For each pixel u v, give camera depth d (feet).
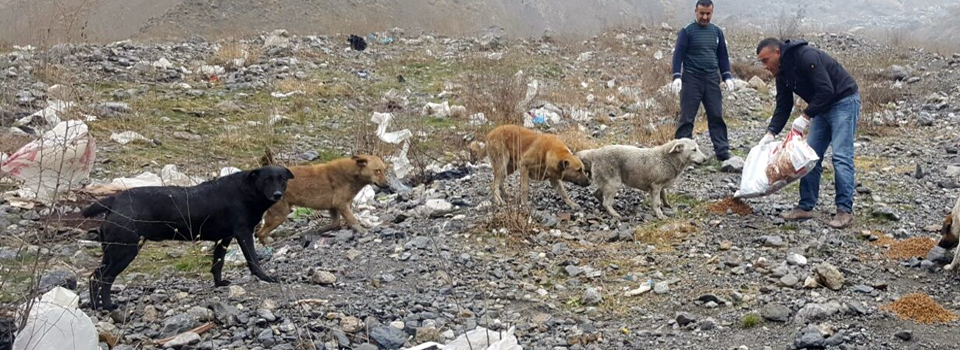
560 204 27.22
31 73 41.81
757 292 19.62
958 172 31.42
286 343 16.43
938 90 52.95
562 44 73.36
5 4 49.52
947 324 17.42
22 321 14.02
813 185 25.14
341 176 24.50
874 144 38.29
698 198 28.09
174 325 16.87
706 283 20.34
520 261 22.07
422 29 87.97
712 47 31.99
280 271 21.16
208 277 21.16
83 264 20.99
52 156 20.65
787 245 22.90
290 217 27.20
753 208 26.66
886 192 28.86
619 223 25.22
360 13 125.18
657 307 19.15
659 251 22.86
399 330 17.11
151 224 18.25
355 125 39.42
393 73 55.93
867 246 22.94
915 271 20.81
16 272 16.92
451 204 27.58
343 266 21.54
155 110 39.65
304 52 59.06
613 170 25.86
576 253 22.66
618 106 48.34
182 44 60.95
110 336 16.14
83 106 37.06
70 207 23.56
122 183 26.63
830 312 17.80
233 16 119.34
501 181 27.37
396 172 31.42
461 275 21.06
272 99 45.06
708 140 38.50
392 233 24.35
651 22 91.86
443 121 42.22
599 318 18.60
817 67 23.84
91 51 51.16
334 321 17.60
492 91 44.80
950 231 21.06
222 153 34.01
